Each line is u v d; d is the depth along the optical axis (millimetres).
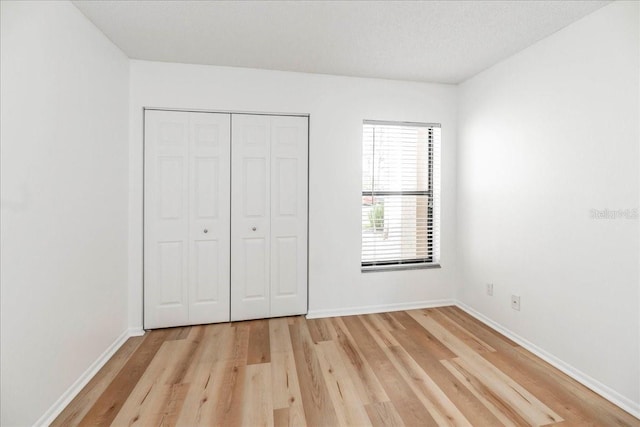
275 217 2912
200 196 2754
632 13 1695
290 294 2986
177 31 2150
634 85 1692
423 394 1845
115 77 2346
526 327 2414
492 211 2766
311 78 2891
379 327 2770
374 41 2295
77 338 1882
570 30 2041
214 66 2707
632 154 1709
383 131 3123
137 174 2607
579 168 1997
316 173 2941
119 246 2434
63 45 1745
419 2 1816
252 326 2785
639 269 1690
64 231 1763
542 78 2250
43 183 1597
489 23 2041
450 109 3205
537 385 1938
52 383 1661
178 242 2732
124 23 2043
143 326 2688
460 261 3219
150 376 2025
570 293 2064
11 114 1397
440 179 3209
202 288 2799
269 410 1709
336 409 1718
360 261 3074
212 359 2232
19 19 1432
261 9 1890
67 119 1784
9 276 1400
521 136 2441
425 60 2619
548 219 2221
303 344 2455
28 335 1506
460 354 2307
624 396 1750
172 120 2678
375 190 3131
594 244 1913
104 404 1759
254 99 2781
